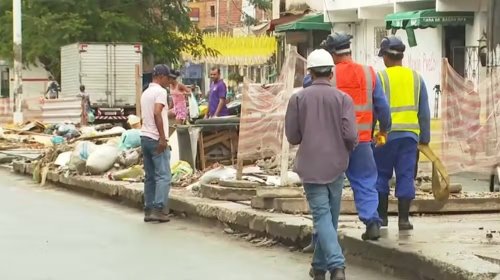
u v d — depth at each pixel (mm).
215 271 8898
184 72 64188
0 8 49281
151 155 12453
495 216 11016
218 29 72750
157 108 12258
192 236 11211
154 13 49625
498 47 17812
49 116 33500
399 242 8703
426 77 26422
